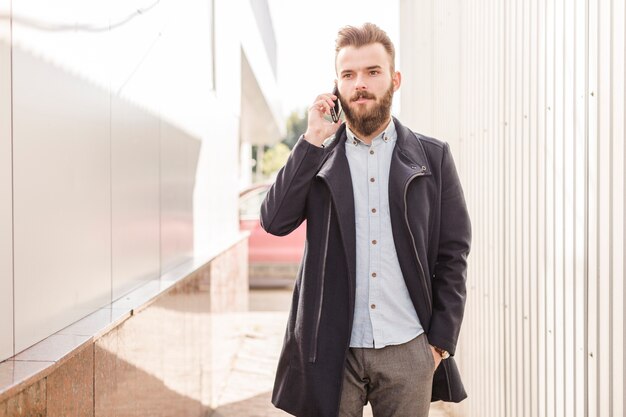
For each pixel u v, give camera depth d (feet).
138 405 7.98
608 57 6.63
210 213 16.87
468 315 12.79
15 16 5.36
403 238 6.84
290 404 7.02
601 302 6.87
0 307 5.07
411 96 18.12
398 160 6.95
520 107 9.57
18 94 5.40
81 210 6.84
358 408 7.11
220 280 16.22
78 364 5.91
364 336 6.83
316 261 6.96
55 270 6.15
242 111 50.16
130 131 8.80
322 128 6.96
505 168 10.31
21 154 5.43
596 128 6.94
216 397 15.57
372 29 6.93
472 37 12.18
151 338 8.68
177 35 12.40
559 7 8.06
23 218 5.46
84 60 6.95
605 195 6.73
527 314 9.30
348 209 6.84
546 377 8.52
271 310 28.17
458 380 7.52
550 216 8.37
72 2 6.64
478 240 12.00
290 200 6.95
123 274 8.50
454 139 13.60
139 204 9.30
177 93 12.30
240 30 25.21
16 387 4.55
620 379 6.43
